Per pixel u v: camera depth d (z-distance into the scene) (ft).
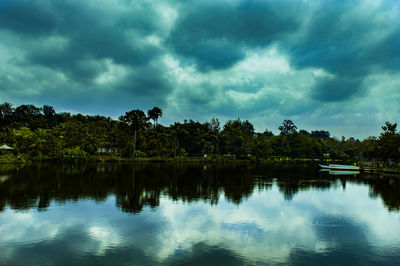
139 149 286.66
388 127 179.22
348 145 399.44
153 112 308.60
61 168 138.41
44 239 33.68
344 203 61.52
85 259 27.86
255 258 29.12
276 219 45.85
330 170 185.88
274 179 111.04
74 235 35.29
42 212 46.52
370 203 62.03
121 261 27.48
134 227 39.19
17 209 48.29
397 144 165.07
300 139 349.00
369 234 38.73
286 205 57.72
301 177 123.75
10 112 331.36
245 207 54.39
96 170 131.34
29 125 355.56
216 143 333.62
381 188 88.79
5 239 33.50
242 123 470.39
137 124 255.50
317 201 63.21
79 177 97.91
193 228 39.42
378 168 186.60
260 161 306.76
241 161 290.97
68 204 52.95
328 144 409.69
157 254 29.48
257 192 74.18
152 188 75.77
